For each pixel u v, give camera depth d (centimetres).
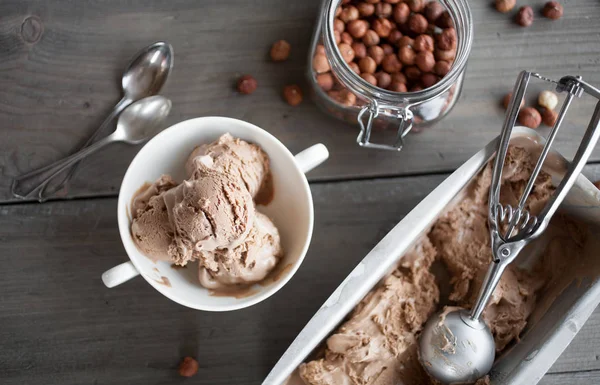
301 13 60
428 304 55
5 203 59
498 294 54
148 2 60
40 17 60
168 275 53
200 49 60
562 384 58
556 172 54
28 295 58
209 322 58
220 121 52
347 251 59
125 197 51
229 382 58
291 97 59
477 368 53
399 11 57
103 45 60
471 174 52
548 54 60
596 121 50
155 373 58
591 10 60
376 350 53
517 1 60
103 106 59
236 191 50
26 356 58
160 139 52
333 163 59
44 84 59
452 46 56
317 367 53
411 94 51
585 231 55
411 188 59
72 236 58
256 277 53
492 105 60
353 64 57
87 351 58
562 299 54
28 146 59
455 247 56
